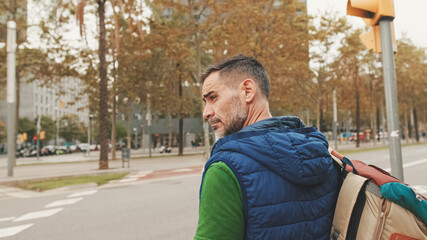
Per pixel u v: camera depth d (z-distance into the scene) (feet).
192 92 100.22
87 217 19.29
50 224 18.04
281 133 2.98
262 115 3.34
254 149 2.75
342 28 72.28
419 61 114.01
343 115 192.85
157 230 16.08
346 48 72.79
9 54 45.09
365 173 3.11
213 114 3.41
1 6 64.69
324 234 2.94
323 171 2.95
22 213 21.40
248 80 3.30
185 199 23.70
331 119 195.21
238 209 2.58
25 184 36.04
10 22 45.44
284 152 2.75
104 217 19.10
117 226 17.01
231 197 2.58
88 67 72.74
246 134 2.97
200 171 45.52
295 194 2.76
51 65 70.28
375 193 2.94
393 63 10.30
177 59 66.28
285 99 79.30
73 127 222.69
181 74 83.66
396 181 2.92
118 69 77.61
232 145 2.83
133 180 37.37
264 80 3.44
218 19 59.31
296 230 2.67
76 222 18.22
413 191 2.83
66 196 27.73
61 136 218.79
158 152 143.33
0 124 183.73
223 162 2.70
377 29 10.66
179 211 19.93
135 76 77.36
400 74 109.50
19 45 66.74
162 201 23.29
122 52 74.69
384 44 10.33
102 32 50.11
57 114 270.05
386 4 10.12
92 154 151.94
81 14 48.16
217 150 3.01
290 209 2.68
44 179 40.40
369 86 111.04
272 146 2.78
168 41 61.57
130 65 77.82
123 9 49.90
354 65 94.12
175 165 57.52
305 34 64.49
